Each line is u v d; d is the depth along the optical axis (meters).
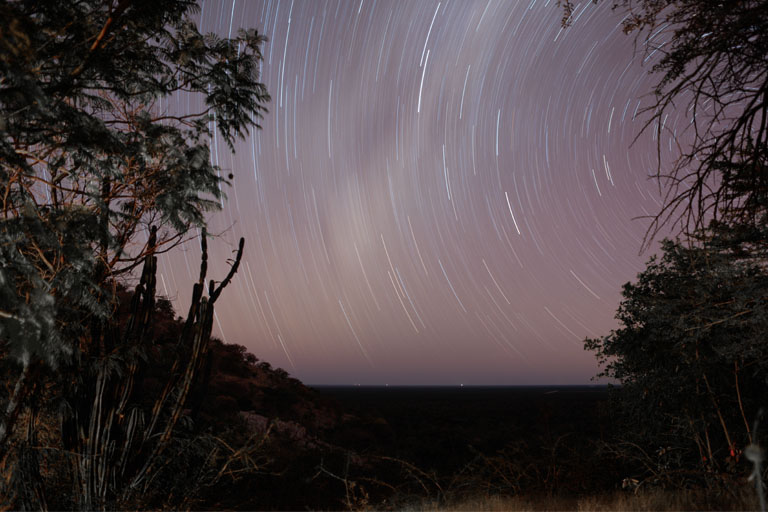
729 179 4.47
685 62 4.39
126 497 6.76
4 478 6.12
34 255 5.81
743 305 7.07
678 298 8.29
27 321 4.90
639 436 9.26
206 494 7.88
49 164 5.58
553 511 6.72
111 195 6.40
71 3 5.34
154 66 6.71
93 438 6.82
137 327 7.48
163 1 6.28
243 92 7.17
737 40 4.13
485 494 8.04
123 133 6.46
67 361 5.87
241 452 7.83
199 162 6.61
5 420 5.76
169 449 7.53
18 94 4.45
